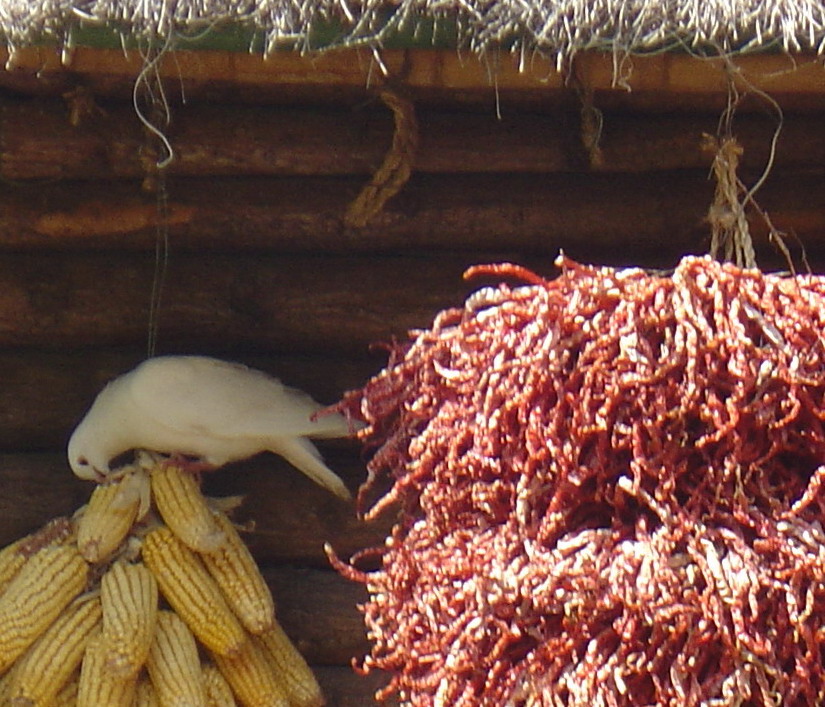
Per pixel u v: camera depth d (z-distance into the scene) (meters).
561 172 7.16
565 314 4.85
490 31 4.90
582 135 6.88
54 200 7.04
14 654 6.23
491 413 4.91
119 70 5.36
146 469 6.53
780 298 4.80
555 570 4.63
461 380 5.08
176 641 6.36
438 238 7.17
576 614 4.65
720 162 5.65
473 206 7.11
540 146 7.02
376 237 7.17
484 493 4.96
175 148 6.91
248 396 6.50
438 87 6.08
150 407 6.33
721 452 4.68
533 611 4.78
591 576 4.61
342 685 7.09
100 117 6.89
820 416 4.66
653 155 7.00
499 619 4.80
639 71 5.21
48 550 6.46
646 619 4.53
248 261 7.22
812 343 4.70
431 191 7.12
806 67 5.09
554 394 4.84
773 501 4.64
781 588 4.52
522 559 4.79
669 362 4.66
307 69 5.32
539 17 4.90
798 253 7.14
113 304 7.16
